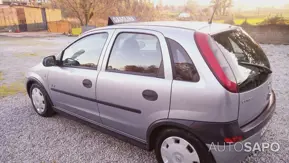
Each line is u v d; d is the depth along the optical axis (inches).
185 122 82.2
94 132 135.6
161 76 88.6
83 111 124.5
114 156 112.0
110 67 107.9
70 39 773.3
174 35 88.4
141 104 94.3
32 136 132.6
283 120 140.6
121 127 108.0
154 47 93.4
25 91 218.7
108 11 1194.0
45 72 143.3
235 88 75.3
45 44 621.9
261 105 92.3
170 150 91.0
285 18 478.3
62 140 127.5
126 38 104.7
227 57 80.7
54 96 141.8
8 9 1230.3
